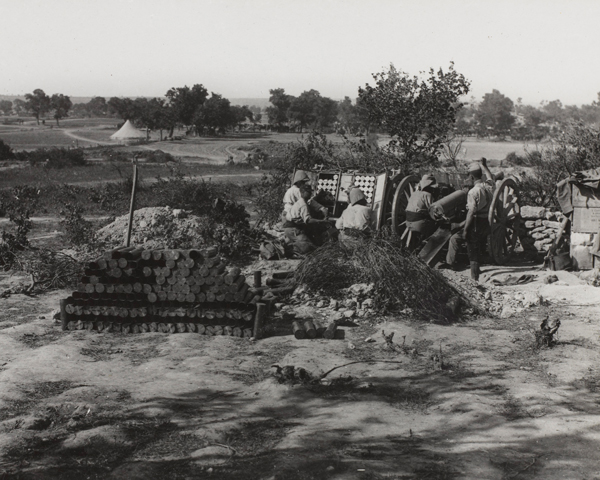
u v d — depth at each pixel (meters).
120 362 6.91
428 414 5.46
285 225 12.23
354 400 5.75
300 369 6.27
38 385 6.16
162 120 123.06
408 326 8.11
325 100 155.38
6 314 9.14
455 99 16.98
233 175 46.25
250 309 7.83
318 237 12.08
